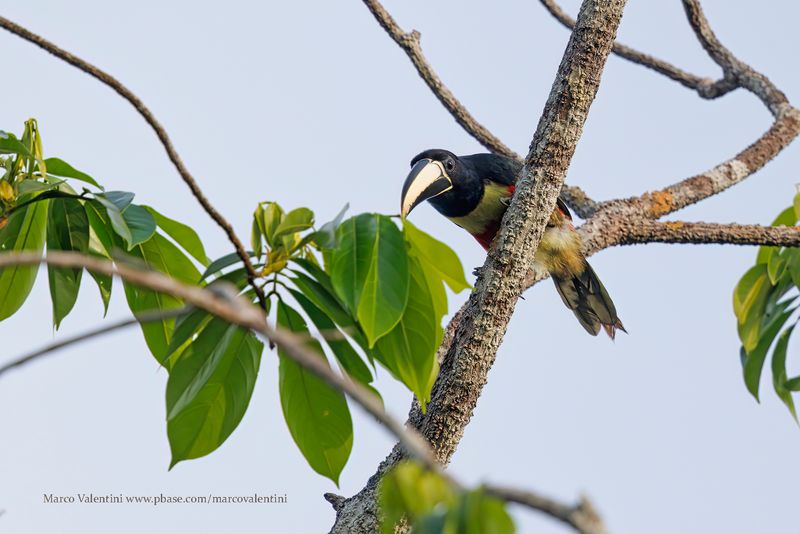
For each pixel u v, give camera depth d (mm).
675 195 10117
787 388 10430
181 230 6762
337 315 5906
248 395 6207
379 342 5883
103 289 6828
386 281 5469
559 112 7199
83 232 6773
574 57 7246
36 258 3365
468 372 7023
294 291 6121
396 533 6984
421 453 3129
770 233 9625
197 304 3348
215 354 6043
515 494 2914
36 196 6402
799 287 9836
